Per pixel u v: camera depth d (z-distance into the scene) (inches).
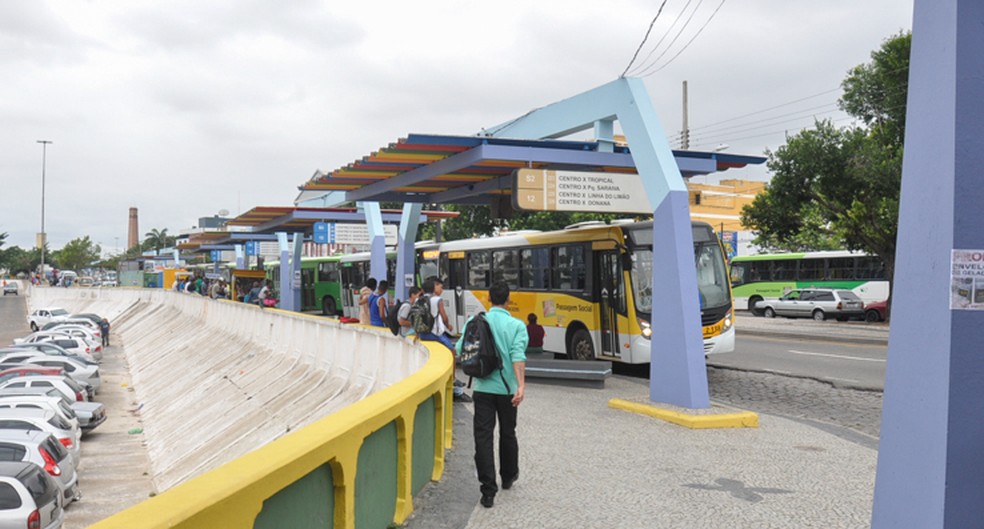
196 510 109.4
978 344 157.9
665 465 324.5
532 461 331.0
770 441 375.9
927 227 163.8
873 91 1261.1
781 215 1385.3
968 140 158.6
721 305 645.3
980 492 156.6
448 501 264.4
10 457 677.9
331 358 823.1
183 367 1470.2
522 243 772.0
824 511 259.4
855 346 923.4
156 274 3398.1
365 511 197.2
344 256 1577.3
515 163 597.9
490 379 265.3
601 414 450.6
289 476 141.8
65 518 712.4
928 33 165.6
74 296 3289.9
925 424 161.9
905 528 165.6
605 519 249.1
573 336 693.9
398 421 231.0
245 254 1913.1
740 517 252.7
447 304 908.6
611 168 601.0
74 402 1093.1
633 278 627.2
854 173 1228.5
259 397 947.3
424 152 576.1
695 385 439.8
